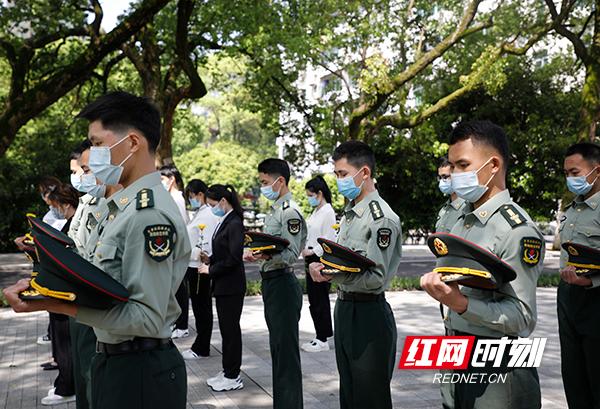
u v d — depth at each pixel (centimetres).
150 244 188
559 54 1697
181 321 634
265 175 450
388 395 298
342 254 284
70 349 407
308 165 1766
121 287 179
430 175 1703
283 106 1652
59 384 409
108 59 1559
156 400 196
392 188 1805
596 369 334
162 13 1362
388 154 1727
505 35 1372
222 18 1195
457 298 180
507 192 215
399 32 1473
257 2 1182
